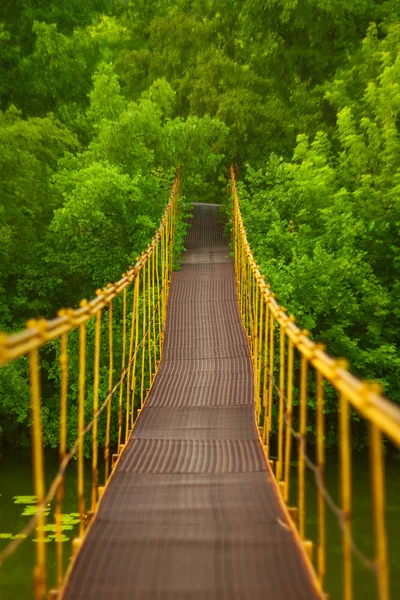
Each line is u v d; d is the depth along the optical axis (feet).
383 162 64.49
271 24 96.43
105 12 104.58
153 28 106.32
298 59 98.02
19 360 63.87
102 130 71.92
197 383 37.78
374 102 65.57
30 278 67.97
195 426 29.48
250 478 20.62
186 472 21.65
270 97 92.02
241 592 12.55
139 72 107.34
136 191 62.75
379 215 60.85
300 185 63.72
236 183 78.69
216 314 53.78
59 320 14.19
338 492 49.75
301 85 89.25
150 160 69.72
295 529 15.44
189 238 80.07
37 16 91.40
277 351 53.26
